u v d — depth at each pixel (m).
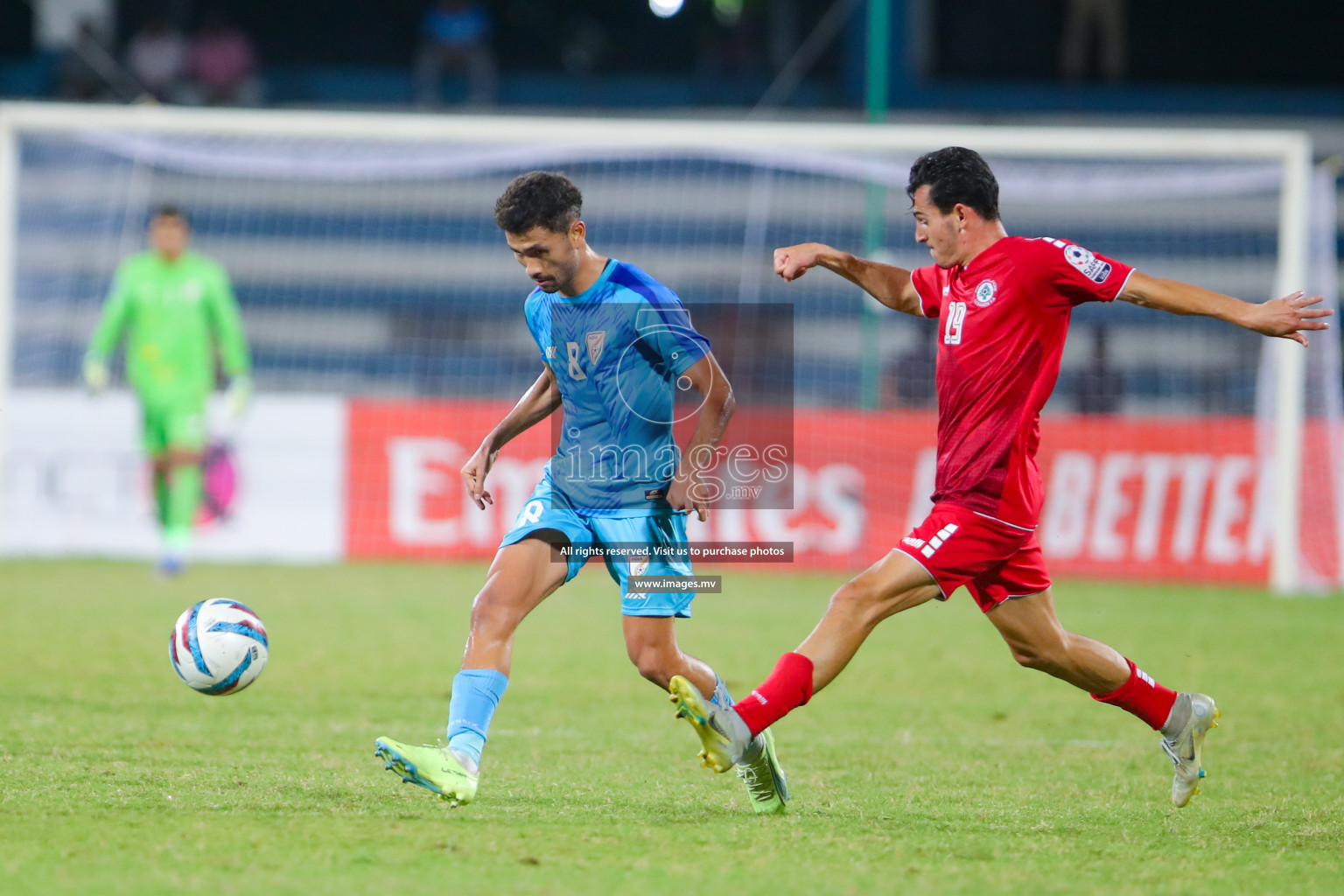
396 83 75.56
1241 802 17.50
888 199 62.66
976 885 13.09
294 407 46.28
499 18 81.31
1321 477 44.97
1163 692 16.33
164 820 14.83
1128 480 44.31
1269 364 44.25
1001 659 30.38
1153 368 54.22
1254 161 50.53
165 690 24.23
